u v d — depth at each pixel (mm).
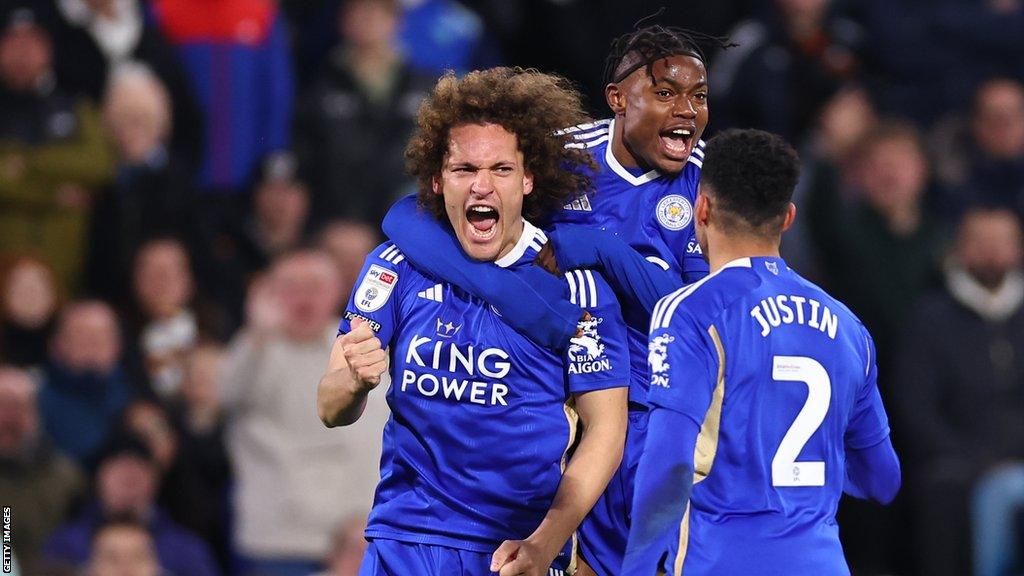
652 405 15922
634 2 38938
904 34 41125
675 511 15539
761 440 16000
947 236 35781
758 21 39375
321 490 29812
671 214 17438
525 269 16469
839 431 16422
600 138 17703
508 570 15719
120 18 35844
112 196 34344
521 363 16375
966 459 33000
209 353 31719
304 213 36625
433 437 16484
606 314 16594
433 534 16469
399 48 38625
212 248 35469
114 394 31062
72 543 28906
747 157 16406
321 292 30203
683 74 17016
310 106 37438
